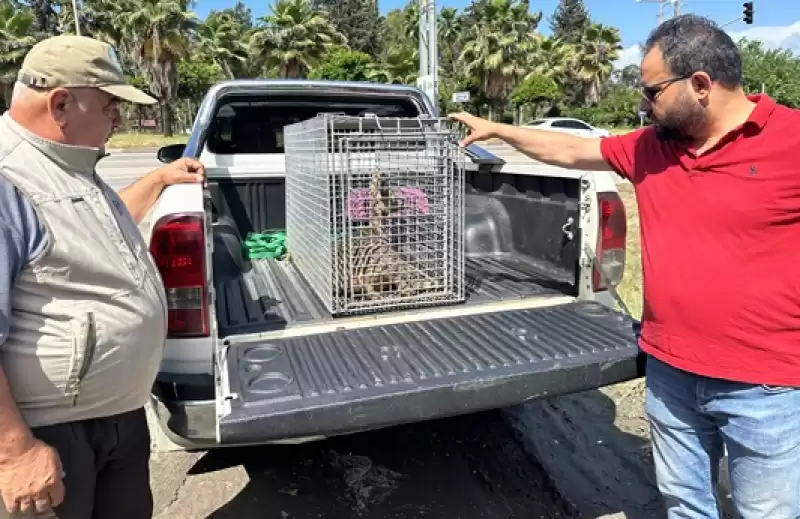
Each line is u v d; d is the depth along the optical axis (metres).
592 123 45.56
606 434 3.62
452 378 2.31
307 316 2.87
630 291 5.87
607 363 2.48
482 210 3.93
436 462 3.36
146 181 2.54
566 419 3.80
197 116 4.04
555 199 3.36
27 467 1.62
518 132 2.75
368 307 2.94
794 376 1.96
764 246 1.93
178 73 35.97
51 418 1.76
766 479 2.05
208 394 2.39
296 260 3.71
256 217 4.29
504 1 41.12
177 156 4.52
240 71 43.12
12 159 1.63
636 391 4.15
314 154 3.06
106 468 2.09
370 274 2.94
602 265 3.08
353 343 2.64
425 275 3.04
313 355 2.52
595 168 2.52
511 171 3.63
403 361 2.46
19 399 1.70
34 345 1.66
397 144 2.93
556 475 3.21
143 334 1.86
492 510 2.95
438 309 2.97
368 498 3.04
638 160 2.27
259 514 2.91
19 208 1.59
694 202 2.02
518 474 3.23
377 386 2.25
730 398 2.07
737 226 1.94
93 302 1.74
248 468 3.29
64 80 1.65
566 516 2.89
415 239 3.02
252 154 4.42
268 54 38.12
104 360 1.77
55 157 1.70
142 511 2.20
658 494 3.04
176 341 2.37
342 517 2.90
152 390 2.38
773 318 1.95
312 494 3.08
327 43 38.62
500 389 2.33
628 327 2.81
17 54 31.70
